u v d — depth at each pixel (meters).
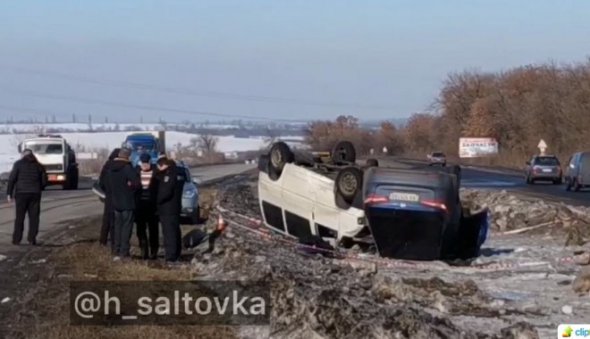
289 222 21.09
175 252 18.20
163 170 18.20
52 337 11.23
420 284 15.87
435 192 18.28
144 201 18.34
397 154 132.00
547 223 26.50
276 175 21.36
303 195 20.59
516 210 27.89
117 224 18.28
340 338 11.35
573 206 33.06
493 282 16.64
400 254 18.78
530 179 56.81
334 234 20.14
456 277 17.20
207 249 19.38
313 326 11.71
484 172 79.44
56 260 17.73
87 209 34.25
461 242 20.42
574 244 22.42
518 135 99.38
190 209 26.97
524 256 20.48
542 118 90.00
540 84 93.25
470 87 120.62
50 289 14.35
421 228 18.39
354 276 17.20
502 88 106.19
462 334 11.69
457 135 121.56
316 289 14.21
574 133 84.88
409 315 12.21
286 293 13.52
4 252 19.44
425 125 132.88
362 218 19.42
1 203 36.66
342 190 19.75
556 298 15.03
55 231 24.64
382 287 15.38
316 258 19.45
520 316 13.56
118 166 18.19
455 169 19.33
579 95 84.50
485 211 20.98
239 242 19.91
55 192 47.50
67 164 49.91
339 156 22.47
